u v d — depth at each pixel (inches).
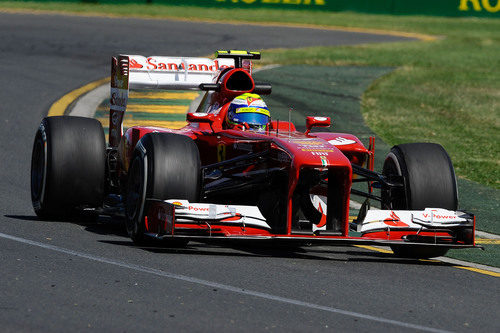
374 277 952.3
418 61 4037.9
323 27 5157.5
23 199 1402.6
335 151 1012.5
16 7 4793.3
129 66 1320.1
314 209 1051.9
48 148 1173.7
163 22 4675.2
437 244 1029.8
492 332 758.5
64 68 3058.6
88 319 724.7
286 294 840.3
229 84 1185.4
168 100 1941.4
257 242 1146.7
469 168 2014.0
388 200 1093.1
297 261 1017.5
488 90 3383.4
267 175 1056.8
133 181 1053.8
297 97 2815.0
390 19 6023.6
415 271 1011.3
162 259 967.6
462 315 809.5
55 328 698.2
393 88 3240.7
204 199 1143.0
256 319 748.0
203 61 1369.3
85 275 870.4
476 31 5605.3
